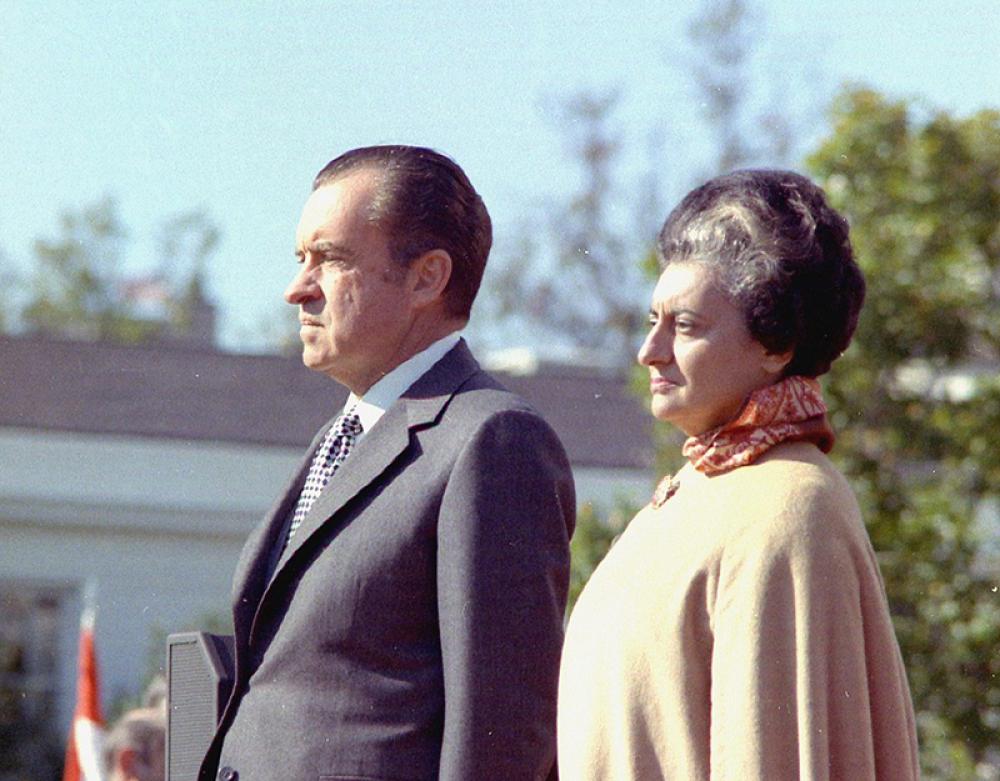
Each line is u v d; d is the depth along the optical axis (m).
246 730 3.74
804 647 3.05
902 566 8.77
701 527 3.21
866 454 8.98
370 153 4.06
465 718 3.54
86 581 17.58
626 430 20.16
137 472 17.69
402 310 3.98
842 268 3.35
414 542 3.70
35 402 18.67
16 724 17.20
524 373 22.22
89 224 45.47
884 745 3.13
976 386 9.09
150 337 45.53
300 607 3.74
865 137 9.38
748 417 3.29
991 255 9.30
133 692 17.45
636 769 3.15
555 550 3.74
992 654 8.60
